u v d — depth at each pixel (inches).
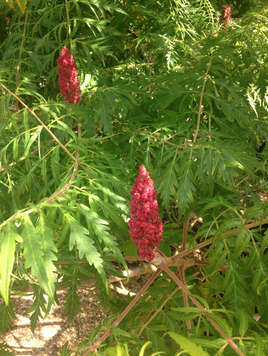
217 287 98.3
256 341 53.2
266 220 77.0
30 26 120.7
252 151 102.4
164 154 86.7
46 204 58.8
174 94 92.3
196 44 109.0
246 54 98.5
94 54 123.9
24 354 139.3
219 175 81.3
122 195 75.1
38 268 50.6
